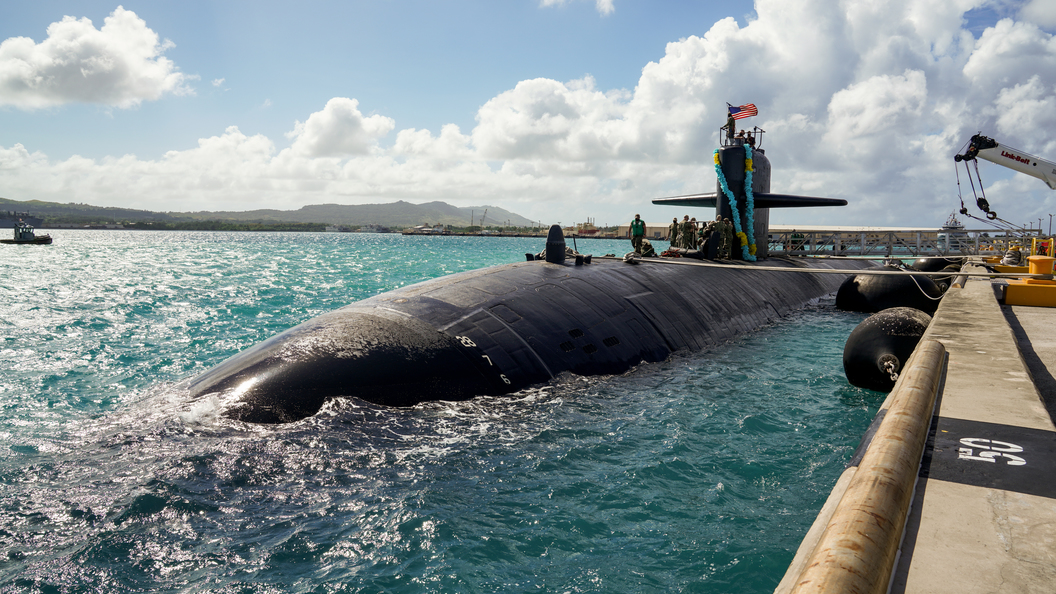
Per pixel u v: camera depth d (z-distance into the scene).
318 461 6.90
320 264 50.06
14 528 5.60
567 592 4.78
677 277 15.85
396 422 7.93
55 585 4.83
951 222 48.22
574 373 10.15
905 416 3.88
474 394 8.80
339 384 8.38
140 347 14.44
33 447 7.46
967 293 12.16
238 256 64.44
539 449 7.48
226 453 7.02
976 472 3.46
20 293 25.92
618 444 7.73
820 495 6.42
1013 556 2.60
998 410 4.57
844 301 19.38
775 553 5.29
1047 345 8.03
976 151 21.12
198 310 20.78
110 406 9.76
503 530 5.67
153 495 6.14
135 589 4.80
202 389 8.62
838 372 11.56
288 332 10.04
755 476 6.88
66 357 13.35
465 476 6.72
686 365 11.93
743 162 19.30
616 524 5.80
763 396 9.92
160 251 76.31
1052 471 3.47
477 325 10.16
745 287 17.69
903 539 2.76
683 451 7.53
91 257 58.44
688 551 5.35
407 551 5.31
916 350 6.32
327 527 5.66
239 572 5.01
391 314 10.16
